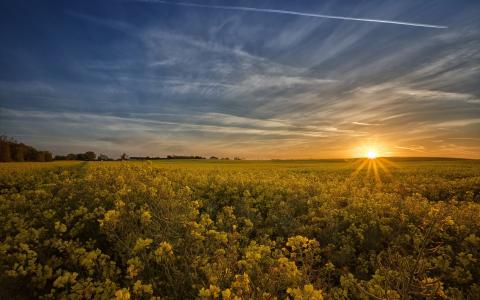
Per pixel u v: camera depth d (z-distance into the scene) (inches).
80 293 151.5
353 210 342.0
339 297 160.6
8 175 633.6
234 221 293.4
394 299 129.4
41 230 227.5
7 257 179.9
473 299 166.1
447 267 192.4
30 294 175.3
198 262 167.6
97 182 388.2
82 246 219.8
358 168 1379.2
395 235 261.3
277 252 193.5
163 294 158.4
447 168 1346.0
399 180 785.6
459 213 295.7
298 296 109.8
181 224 208.4
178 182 500.1
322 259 235.8
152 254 175.0
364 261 226.5
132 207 246.4
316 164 1961.1
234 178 585.0
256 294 133.0
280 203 357.1
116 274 177.9
